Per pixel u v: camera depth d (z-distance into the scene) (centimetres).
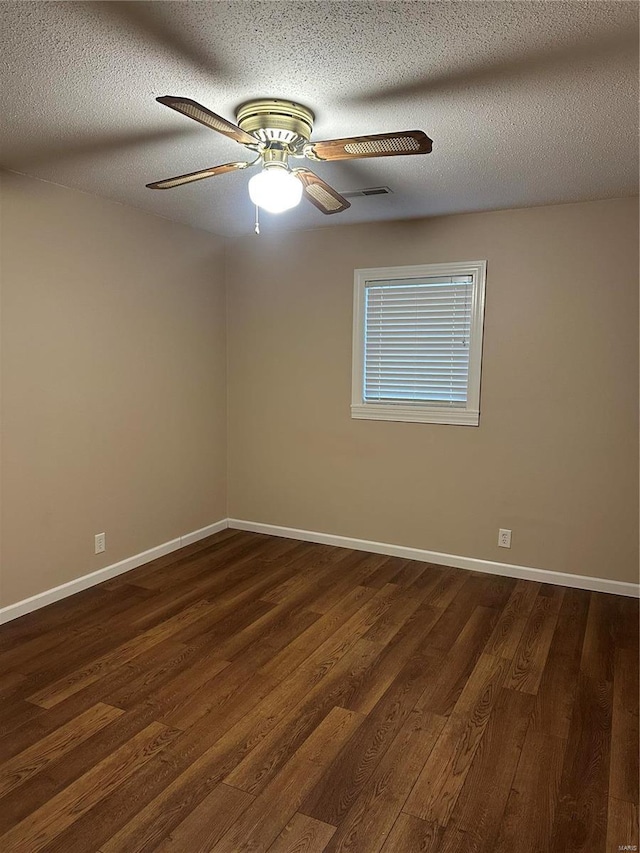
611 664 271
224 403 471
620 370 342
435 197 332
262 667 267
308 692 248
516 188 313
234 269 456
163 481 412
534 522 372
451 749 212
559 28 162
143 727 222
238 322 460
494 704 240
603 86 196
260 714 232
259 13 156
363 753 210
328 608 331
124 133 240
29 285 306
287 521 459
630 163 271
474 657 277
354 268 409
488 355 374
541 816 182
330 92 203
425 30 164
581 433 355
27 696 241
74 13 156
